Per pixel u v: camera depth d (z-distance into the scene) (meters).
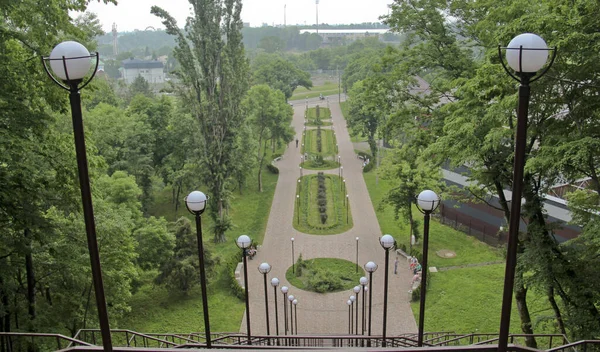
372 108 28.48
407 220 41.59
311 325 31.41
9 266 18.88
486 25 19.84
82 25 27.23
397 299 34.12
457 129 19.67
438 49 25.91
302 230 46.47
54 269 22.16
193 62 40.94
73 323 23.75
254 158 55.38
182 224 35.25
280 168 67.12
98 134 45.97
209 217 50.94
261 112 60.41
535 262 19.50
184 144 50.06
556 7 15.70
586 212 20.05
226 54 42.28
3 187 17.62
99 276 8.48
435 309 32.03
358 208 51.59
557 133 17.11
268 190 58.38
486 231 42.25
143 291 35.41
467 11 24.36
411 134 27.33
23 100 19.02
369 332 23.94
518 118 7.59
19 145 17.50
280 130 67.06
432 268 37.62
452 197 27.17
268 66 101.00
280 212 51.25
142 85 102.75
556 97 17.05
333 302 34.22
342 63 155.62
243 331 30.72
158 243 33.28
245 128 50.72
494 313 30.77
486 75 17.39
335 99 122.06
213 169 43.28
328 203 52.97
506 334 8.28
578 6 15.16
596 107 16.31
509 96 16.58
